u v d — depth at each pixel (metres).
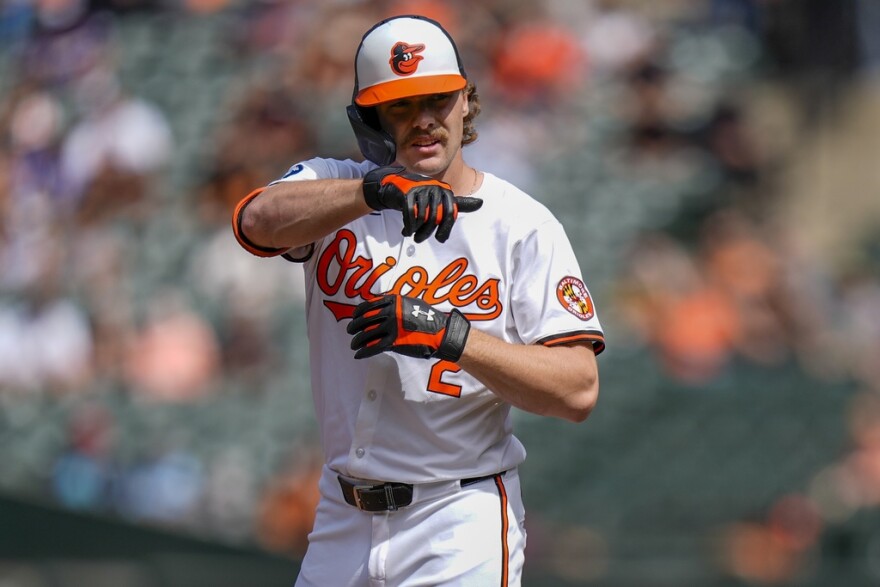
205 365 33.03
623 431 33.84
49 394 33.00
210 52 40.34
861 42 46.88
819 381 35.91
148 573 24.22
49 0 41.34
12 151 38.66
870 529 33.59
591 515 32.94
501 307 10.69
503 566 10.88
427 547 10.83
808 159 45.97
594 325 10.70
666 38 43.62
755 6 45.84
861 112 46.50
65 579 24.06
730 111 42.06
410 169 10.54
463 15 40.28
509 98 39.56
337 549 11.22
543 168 38.69
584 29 41.91
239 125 38.00
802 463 34.62
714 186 40.31
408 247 10.67
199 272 34.88
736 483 33.94
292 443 32.00
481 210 10.75
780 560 31.59
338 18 39.00
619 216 38.56
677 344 35.38
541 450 33.25
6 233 36.59
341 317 10.86
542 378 10.22
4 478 31.28
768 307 37.69
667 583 29.06
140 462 31.34
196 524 30.83
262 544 28.81
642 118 41.09
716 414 34.44
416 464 10.78
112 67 39.75
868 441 34.97
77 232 36.00
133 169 36.84
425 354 9.88
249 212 10.42
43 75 39.78
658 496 33.44
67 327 33.59
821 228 45.69
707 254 38.09
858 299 40.97
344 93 38.47
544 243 10.76
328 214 9.93
